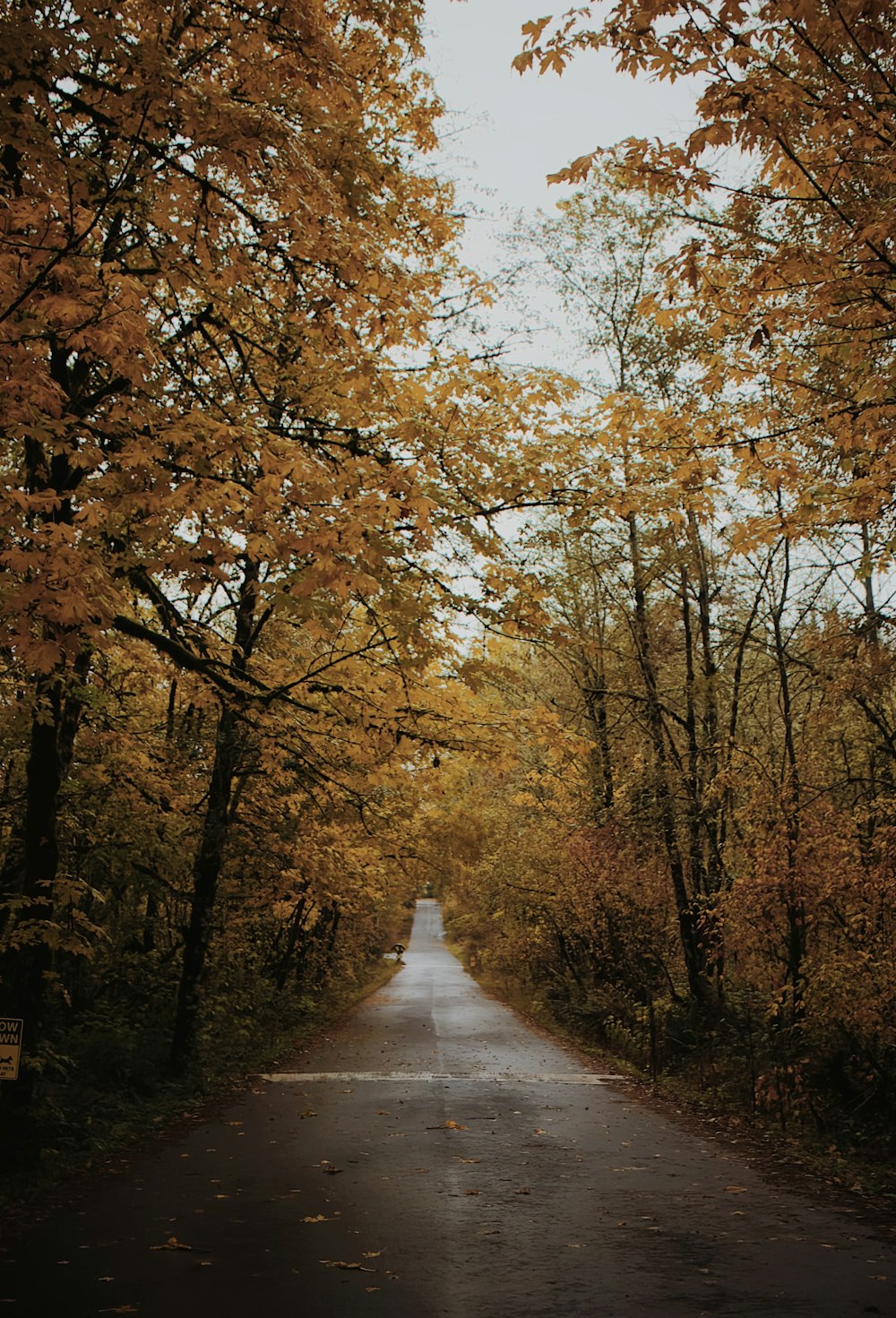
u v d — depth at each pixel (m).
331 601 8.24
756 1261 6.46
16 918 10.56
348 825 16.14
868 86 5.96
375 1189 8.34
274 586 8.01
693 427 8.02
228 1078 14.78
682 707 19.41
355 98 7.77
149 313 9.01
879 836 11.59
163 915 18.75
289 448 6.84
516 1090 14.20
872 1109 11.28
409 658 9.65
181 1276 6.03
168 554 7.09
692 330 12.65
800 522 7.77
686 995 18.95
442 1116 11.93
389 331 7.69
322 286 7.70
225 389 9.76
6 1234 6.98
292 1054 18.31
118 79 6.61
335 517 6.74
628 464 9.41
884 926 11.49
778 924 13.34
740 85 5.80
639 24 5.71
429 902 150.25
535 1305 5.58
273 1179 8.66
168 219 6.94
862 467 8.12
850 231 6.59
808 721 14.90
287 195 6.73
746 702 20.41
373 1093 13.74
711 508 9.17
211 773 16.31
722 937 14.32
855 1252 6.70
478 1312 5.46
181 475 7.35
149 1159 9.45
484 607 9.61
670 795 18.02
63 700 9.82
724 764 16.02
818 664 13.96
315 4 6.91
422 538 9.03
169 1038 15.05
